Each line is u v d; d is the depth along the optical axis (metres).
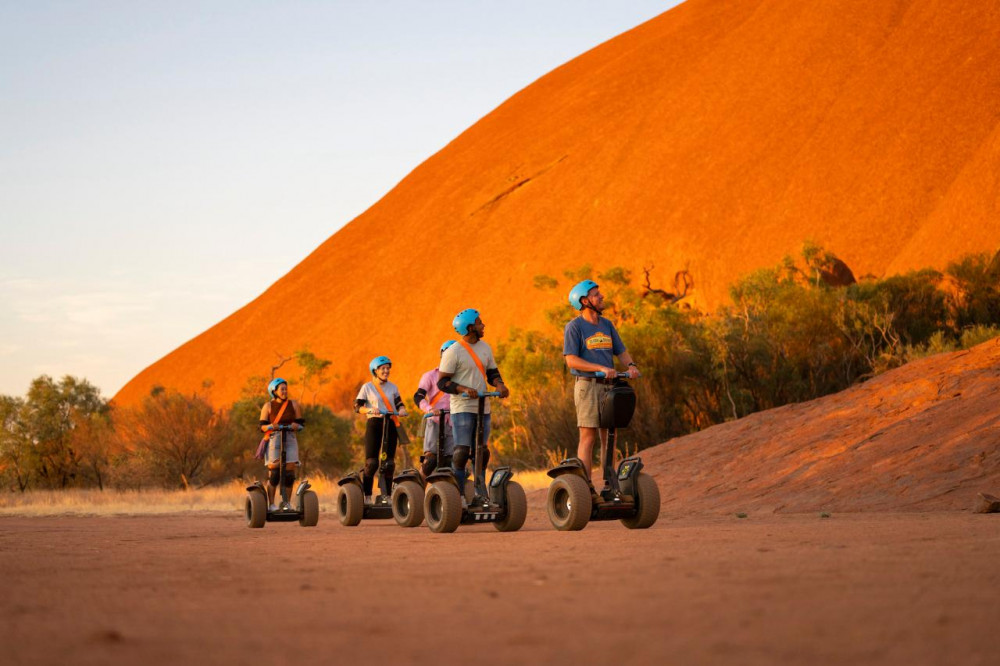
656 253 77.00
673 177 84.31
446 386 10.52
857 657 2.64
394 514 12.51
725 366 30.91
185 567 5.79
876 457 13.90
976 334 26.59
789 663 2.57
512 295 89.00
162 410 38.88
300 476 41.56
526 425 33.09
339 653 2.84
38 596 4.44
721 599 3.76
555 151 105.06
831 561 5.10
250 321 117.06
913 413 15.23
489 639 3.04
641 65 110.25
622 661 2.64
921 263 54.59
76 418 40.69
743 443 17.17
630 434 30.33
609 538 7.63
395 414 13.55
